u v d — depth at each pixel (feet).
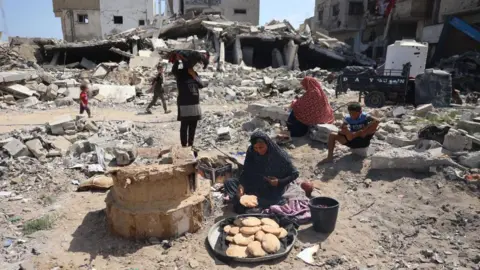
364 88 38.70
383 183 16.46
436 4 77.30
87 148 22.12
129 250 11.84
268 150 14.20
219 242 11.96
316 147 21.31
